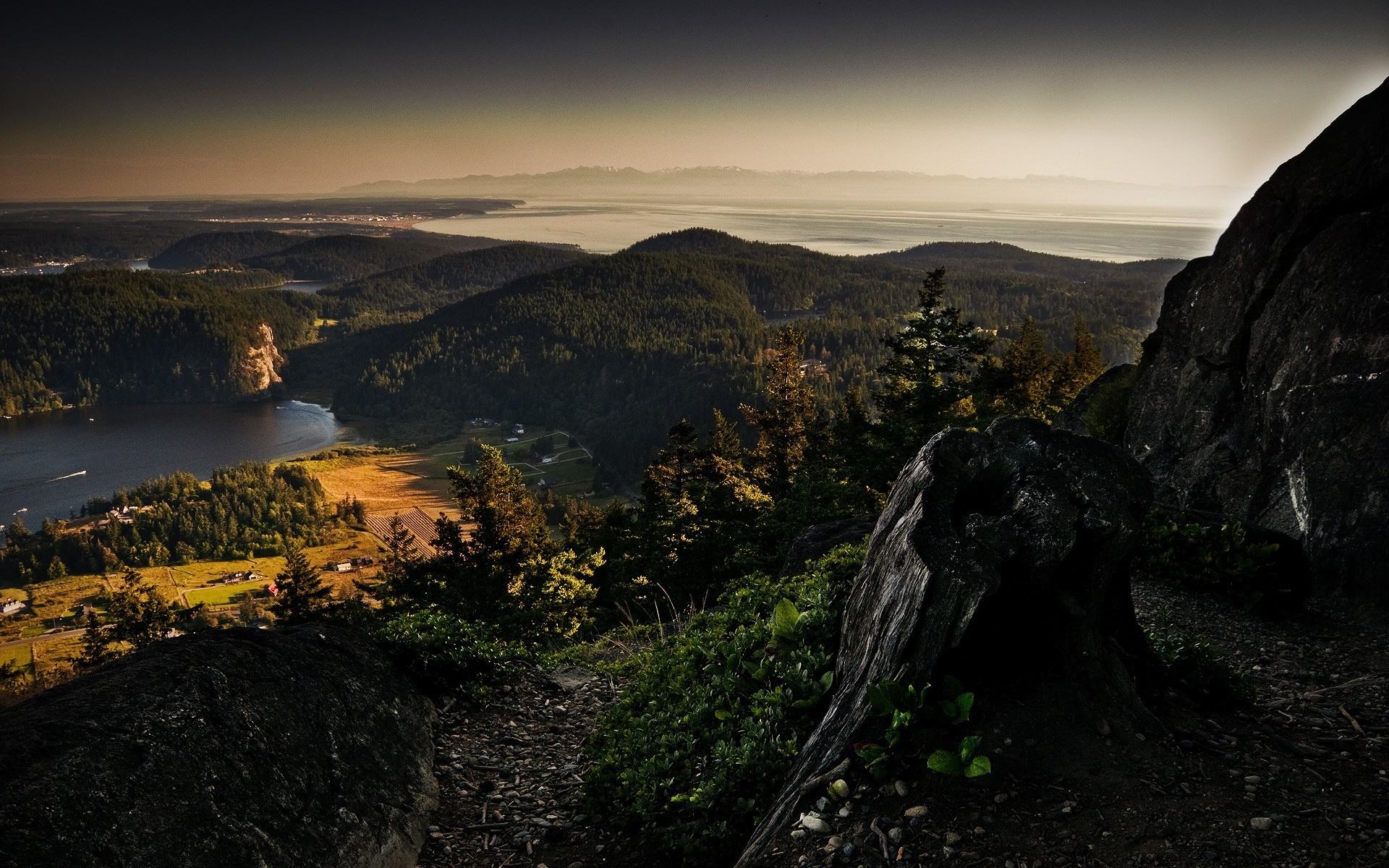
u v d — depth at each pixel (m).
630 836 5.79
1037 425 5.84
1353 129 12.86
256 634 6.94
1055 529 5.24
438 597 27.00
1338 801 4.56
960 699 4.91
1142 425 17.59
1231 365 14.84
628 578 28.25
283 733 5.75
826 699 5.96
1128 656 5.61
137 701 5.12
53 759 4.38
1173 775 4.78
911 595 5.12
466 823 6.34
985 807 4.60
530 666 9.86
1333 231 12.56
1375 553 9.44
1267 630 8.75
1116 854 4.21
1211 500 14.05
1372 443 10.24
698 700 6.77
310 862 4.98
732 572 24.81
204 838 4.56
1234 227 15.57
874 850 4.44
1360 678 6.90
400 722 7.20
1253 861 4.08
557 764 7.38
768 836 4.80
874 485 28.27
